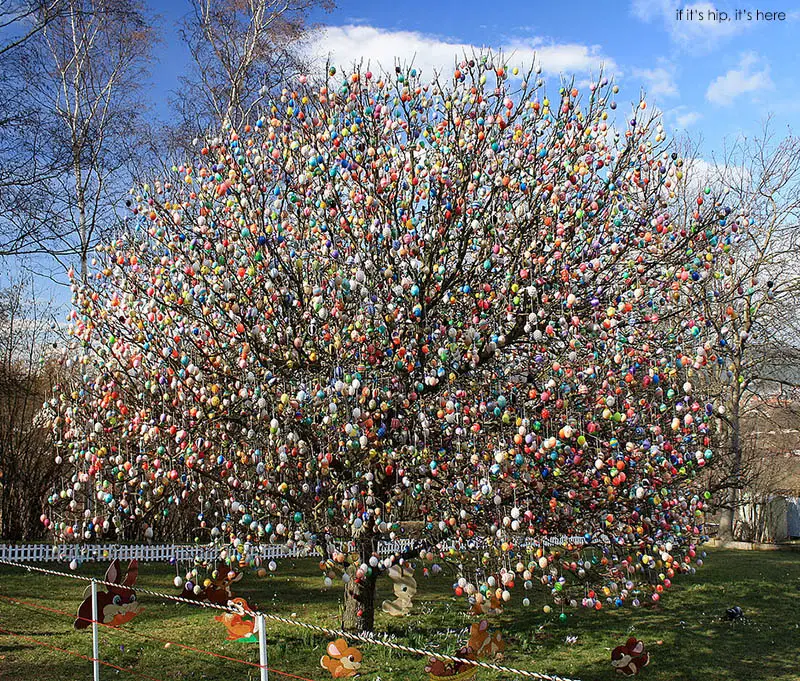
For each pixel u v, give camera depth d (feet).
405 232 23.88
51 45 58.39
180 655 25.46
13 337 54.44
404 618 31.42
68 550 41.81
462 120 25.00
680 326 23.91
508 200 23.89
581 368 21.86
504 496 21.63
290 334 22.25
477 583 22.63
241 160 24.58
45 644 26.02
